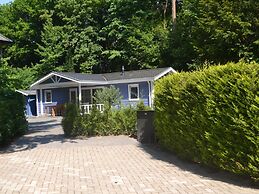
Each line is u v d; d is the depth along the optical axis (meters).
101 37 46.66
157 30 43.00
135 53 44.16
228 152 7.31
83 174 8.88
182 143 9.73
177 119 9.75
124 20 46.00
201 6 25.59
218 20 24.02
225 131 7.29
